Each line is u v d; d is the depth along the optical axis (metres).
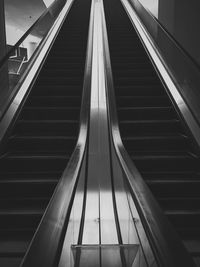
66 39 8.33
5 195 3.71
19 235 3.15
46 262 1.62
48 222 2.06
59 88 5.91
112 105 5.17
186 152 4.55
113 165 4.79
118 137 4.32
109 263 3.15
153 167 4.28
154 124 5.04
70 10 11.00
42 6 13.79
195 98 5.59
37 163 4.17
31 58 6.67
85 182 4.64
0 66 4.61
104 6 11.39
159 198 3.73
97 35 9.32
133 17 9.88
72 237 3.38
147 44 7.61
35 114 5.28
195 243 3.08
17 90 5.44
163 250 1.77
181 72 6.32
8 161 4.14
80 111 4.95
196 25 7.87
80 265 3.12
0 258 2.80
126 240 3.71
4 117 4.73
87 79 5.84
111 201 4.48
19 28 15.50
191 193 3.85
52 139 4.62
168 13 8.72
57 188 2.65
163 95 5.91
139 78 6.29
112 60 7.17
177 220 3.39
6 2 12.91
